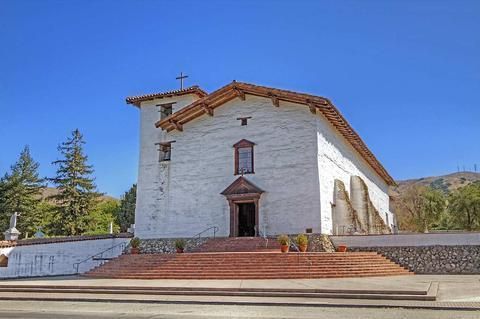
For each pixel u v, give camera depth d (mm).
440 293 14102
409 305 11953
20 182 45750
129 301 13633
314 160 25391
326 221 25391
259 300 13227
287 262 19297
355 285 15391
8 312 11750
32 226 45469
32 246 23375
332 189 27328
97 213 47938
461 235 22062
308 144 25734
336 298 13602
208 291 14938
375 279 17922
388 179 46250
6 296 15219
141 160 30016
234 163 27375
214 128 28453
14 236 25297
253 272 18578
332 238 24594
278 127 26703
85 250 25828
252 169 26797
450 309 11469
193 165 28469
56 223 44594
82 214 45875
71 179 45812
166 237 28031
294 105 26547
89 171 47031
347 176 31172
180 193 28391
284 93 25953
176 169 28875
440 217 51406
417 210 52094
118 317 10688
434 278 18703
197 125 28969
